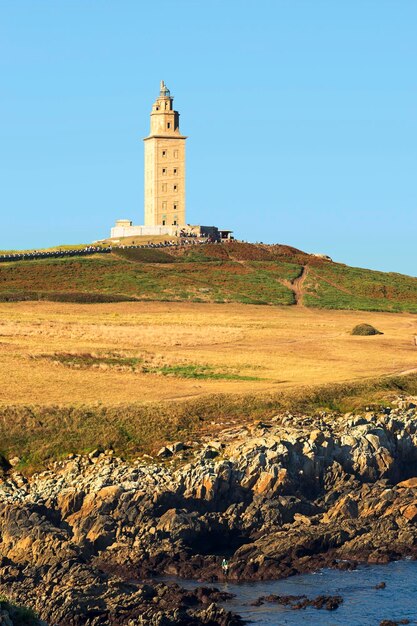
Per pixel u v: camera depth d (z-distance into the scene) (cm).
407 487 15600
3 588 11712
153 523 13625
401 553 13462
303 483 15262
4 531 13400
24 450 15662
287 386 19362
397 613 11544
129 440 16000
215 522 14012
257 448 15162
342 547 13562
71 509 13950
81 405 17038
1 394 18000
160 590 11838
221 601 11850
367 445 16200
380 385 19750
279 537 13675
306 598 11925
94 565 12750
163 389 19138
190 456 15400
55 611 11006
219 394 18012
